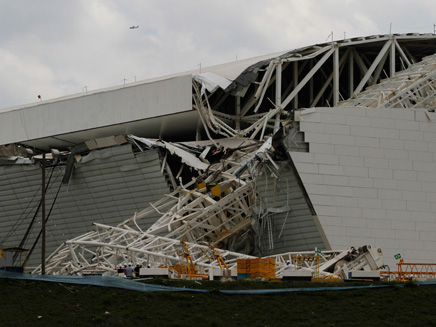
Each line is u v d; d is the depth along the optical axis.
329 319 76.00
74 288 80.75
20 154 147.62
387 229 113.38
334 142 112.81
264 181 112.75
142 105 140.25
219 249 111.94
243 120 139.12
